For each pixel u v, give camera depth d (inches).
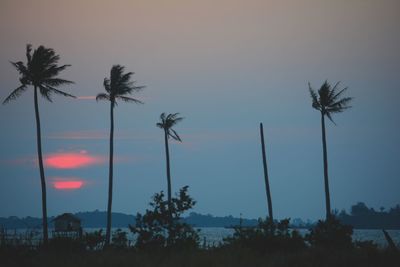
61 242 3442.4
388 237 3041.3
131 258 2726.4
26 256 2923.2
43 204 5044.3
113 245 3614.7
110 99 5787.4
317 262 2746.1
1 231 3189.0
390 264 2709.2
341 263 2731.3
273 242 3555.6
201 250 3216.0
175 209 3503.9
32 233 3447.3
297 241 3622.0
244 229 3814.0
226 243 3730.3
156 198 3531.0
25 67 5113.2
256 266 2640.3
